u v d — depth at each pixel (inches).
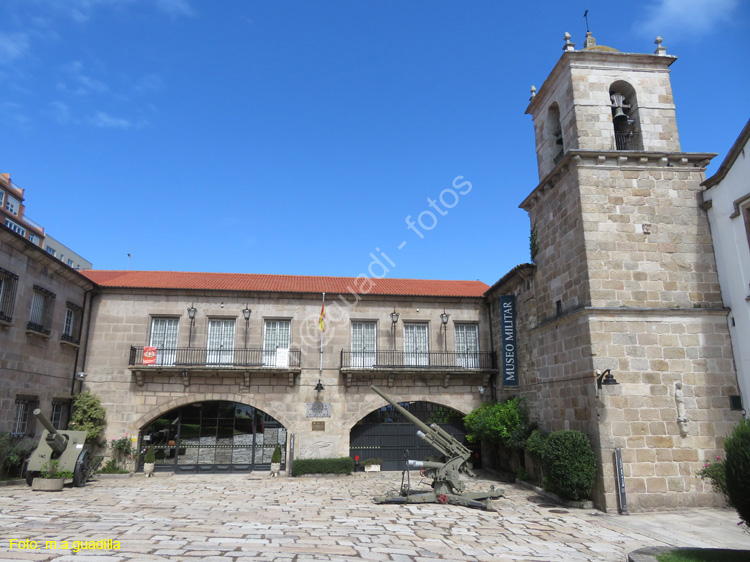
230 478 743.1
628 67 642.2
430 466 562.9
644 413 530.9
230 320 845.2
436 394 857.5
